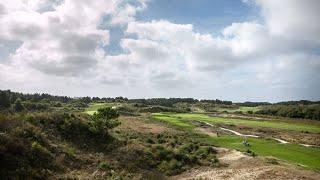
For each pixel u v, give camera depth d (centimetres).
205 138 6475
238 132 8350
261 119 13050
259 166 3609
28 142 3195
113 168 3281
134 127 7281
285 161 4134
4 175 2584
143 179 3116
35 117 3953
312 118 14450
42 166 2920
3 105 9969
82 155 3456
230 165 3794
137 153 3825
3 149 2828
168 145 4825
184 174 3481
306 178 3130
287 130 9106
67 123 4041
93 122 4306
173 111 16100
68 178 2803
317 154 4956
